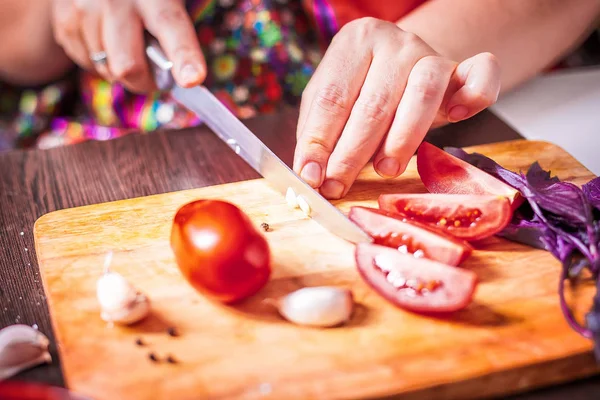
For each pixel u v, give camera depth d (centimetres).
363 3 168
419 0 170
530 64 163
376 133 110
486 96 111
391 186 117
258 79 175
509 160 124
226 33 173
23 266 104
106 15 154
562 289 87
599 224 96
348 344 82
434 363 79
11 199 122
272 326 85
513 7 159
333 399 75
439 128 141
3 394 65
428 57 115
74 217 109
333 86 115
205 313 88
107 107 187
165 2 149
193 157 134
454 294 84
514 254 98
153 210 111
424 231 96
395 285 88
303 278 94
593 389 80
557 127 150
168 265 98
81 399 71
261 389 76
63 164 133
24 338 82
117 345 83
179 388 77
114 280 86
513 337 82
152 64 153
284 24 172
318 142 111
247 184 119
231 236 85
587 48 205
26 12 188
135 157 134
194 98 141
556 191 100
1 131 195
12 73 203
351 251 100
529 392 80
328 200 113
